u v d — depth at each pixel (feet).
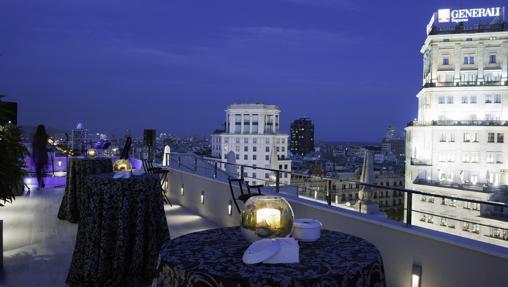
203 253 6.74
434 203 159.12
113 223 14.15
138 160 39.11
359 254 6.77
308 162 218.59
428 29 189.16
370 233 13.47
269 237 6.86
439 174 171.53
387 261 12.77
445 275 11.03
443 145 171.73
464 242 10.68
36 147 38.24
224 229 8.55
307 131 473.26
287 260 6.22
